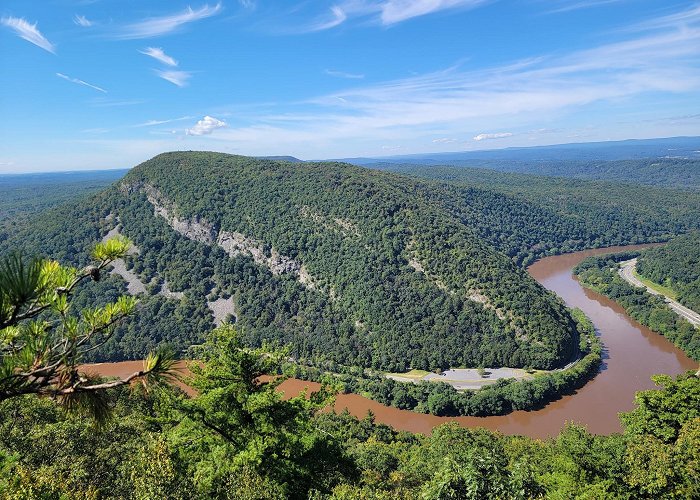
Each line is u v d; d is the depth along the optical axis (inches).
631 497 1050.1
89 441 908.0
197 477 655.8
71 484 729.6
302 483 764.6
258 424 771.4
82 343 263.4
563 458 1218.6
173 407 747.4
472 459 872.9
